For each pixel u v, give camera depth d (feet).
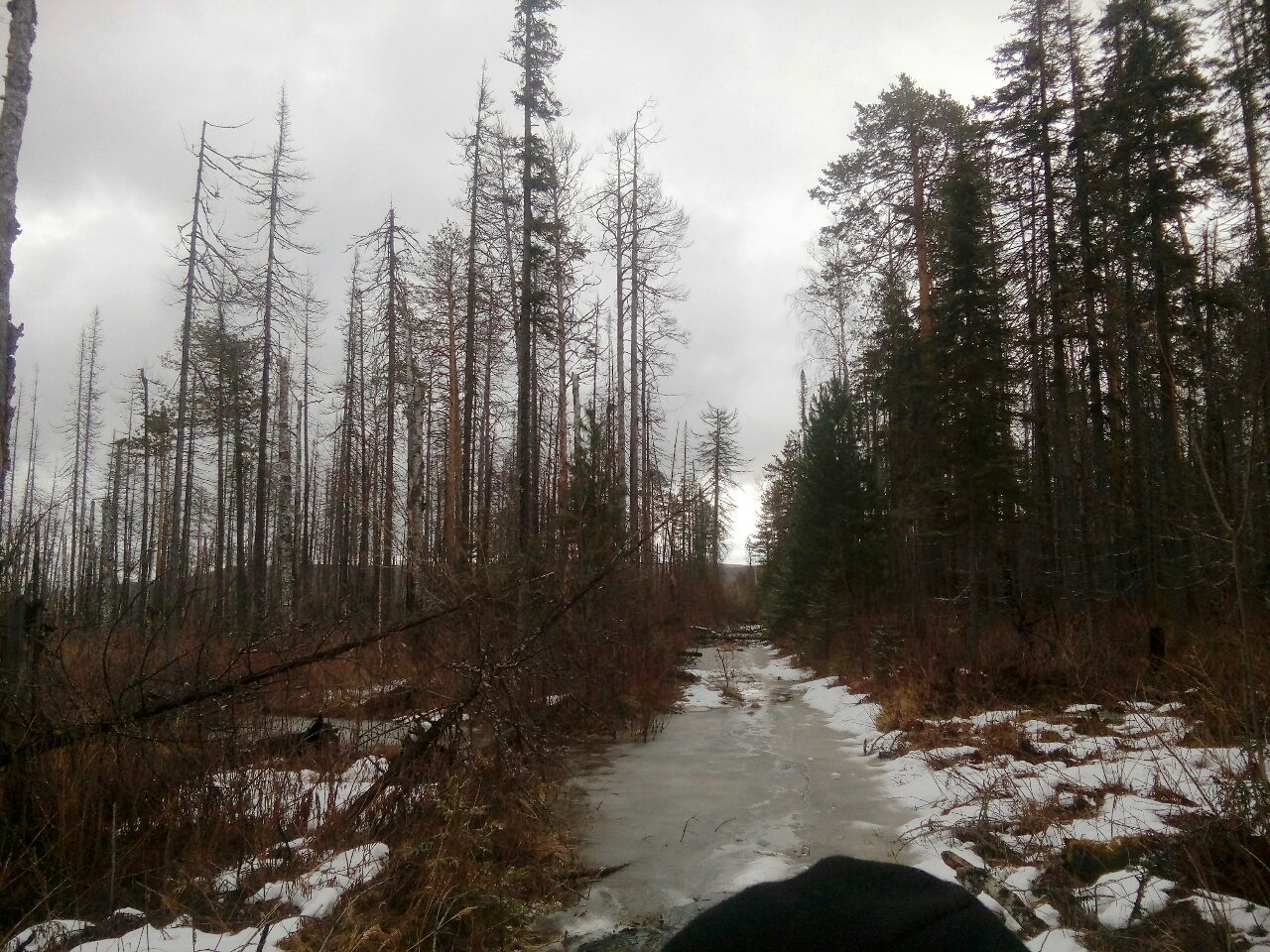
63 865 17.90
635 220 84.33
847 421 80.48
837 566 75.51
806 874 4.26
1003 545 59.00
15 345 22.44
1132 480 60.13
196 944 15.51
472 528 29.27
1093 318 60.13
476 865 20.36
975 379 55.88
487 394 84.89
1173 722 30.22
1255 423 18.66
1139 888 16.90
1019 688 41.68
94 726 19.34
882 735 39.11
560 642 28.17
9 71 22.86
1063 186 62.69
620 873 22.08
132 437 100.94
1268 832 16.98
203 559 28.60
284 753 24.73
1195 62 58.80
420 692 25.36
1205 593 48.19
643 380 86.12
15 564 20.84
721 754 37.32
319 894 17.61
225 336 81.56
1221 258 55.06
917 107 73.72
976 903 3.86
